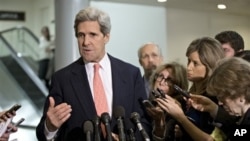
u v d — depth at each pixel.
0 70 9.57
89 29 1.99
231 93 1.62
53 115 1.85
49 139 1.93
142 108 2.11
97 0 7.74
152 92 2.13
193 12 8.49
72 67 2.13
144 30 8.46
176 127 2.16
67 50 5.77
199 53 2.20
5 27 13.41
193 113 2.09
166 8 8.48
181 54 8.51
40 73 9.41
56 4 5.89
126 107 2.04
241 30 8.23
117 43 8.24
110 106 2.03
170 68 2.56
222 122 1.85
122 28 8.27
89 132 1.80
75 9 5.76
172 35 8.51
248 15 8.25
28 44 12.23
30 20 13.65
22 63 9.69
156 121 2.13
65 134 2.01
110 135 1.76
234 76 1.62
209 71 2.17
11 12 13.45
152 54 3.89
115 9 8.18
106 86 2.07
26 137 6.87
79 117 2.00
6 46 10.35
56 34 5.90
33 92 8.89
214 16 8.43
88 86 2.05
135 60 8.44
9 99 9.13
